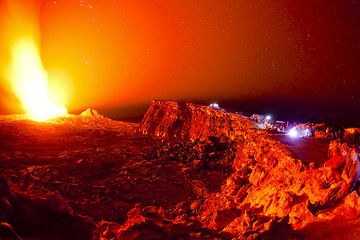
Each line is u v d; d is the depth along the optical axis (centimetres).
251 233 775
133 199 1341
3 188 678
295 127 1584
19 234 627
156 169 1636
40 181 1445
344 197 840
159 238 824
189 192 1412
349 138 1290
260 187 1184
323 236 735
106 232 828
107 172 1612
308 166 1077
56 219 715
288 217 786
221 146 1791
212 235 870
